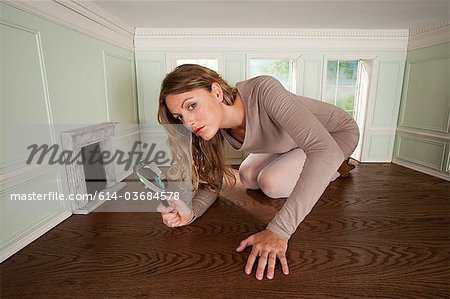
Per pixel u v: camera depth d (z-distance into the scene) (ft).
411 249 4.08
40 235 4.65
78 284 3.34
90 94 6.64
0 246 3.96
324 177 3.14
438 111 8.48
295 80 10.05
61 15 5.39
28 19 4.47
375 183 7.55
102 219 5.23
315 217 5.18
